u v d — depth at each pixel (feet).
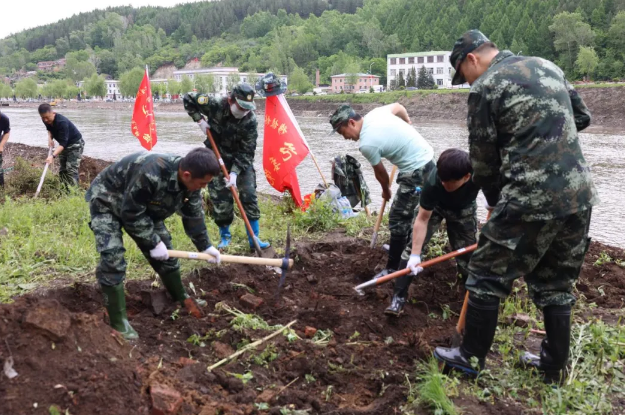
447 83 340.59
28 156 60.59
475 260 11.56
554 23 253.03
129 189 12.42
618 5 272.31
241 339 13.17
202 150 12.37
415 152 16.57
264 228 24.00
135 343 12.59
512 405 11.18
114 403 9.30
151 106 28.43
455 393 11.27
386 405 10.97
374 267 18.80
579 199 10.45
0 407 8.75
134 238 13.00
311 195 28.14
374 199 38.65
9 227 22.59
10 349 9.41
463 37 12.17
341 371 12.30
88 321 10.38
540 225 10.62
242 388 11.14
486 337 11.61
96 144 85.46
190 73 433.89
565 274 11.44
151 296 15.11
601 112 144.77
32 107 344.90
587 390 11.71
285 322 14.73
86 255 18.83
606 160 62.59
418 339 13.60
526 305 15.79
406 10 468.34
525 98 10.50
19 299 10.97
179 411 9.67
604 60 241.35
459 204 14.71
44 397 9.04
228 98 18.85
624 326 14.33
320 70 439.63
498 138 11.09
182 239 20.99
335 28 484.74
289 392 11.17
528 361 12.44
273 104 26.48
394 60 355.97
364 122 17.01
